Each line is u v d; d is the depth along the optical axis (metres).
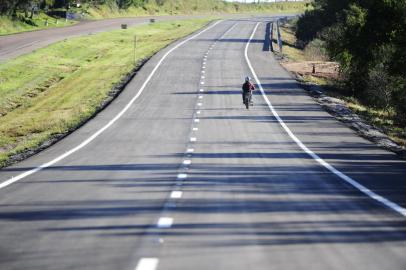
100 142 57.03
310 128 66.31
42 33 196.88
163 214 25.70
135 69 127.88
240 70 128.75
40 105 96.38
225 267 17.89
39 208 28.11
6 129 77.69
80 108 85.38
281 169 40.75
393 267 18.05
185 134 61.06
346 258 19.00
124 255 19.31
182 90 100.69
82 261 18.81
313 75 127.31
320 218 25.19
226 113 77.81
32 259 19.33
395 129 73.31
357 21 111.19
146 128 65.94
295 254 19.41
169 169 40.41
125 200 29.36
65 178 37.81
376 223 24.44
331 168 41.69
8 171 42.50
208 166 41.75
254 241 21.05
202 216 25.28
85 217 25.58
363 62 108.06
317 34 188.50
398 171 41.03
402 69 96.31
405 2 104.25
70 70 136.88
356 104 96.06
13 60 141.00
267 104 86.69
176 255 19.17
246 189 32.53
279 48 176.25
